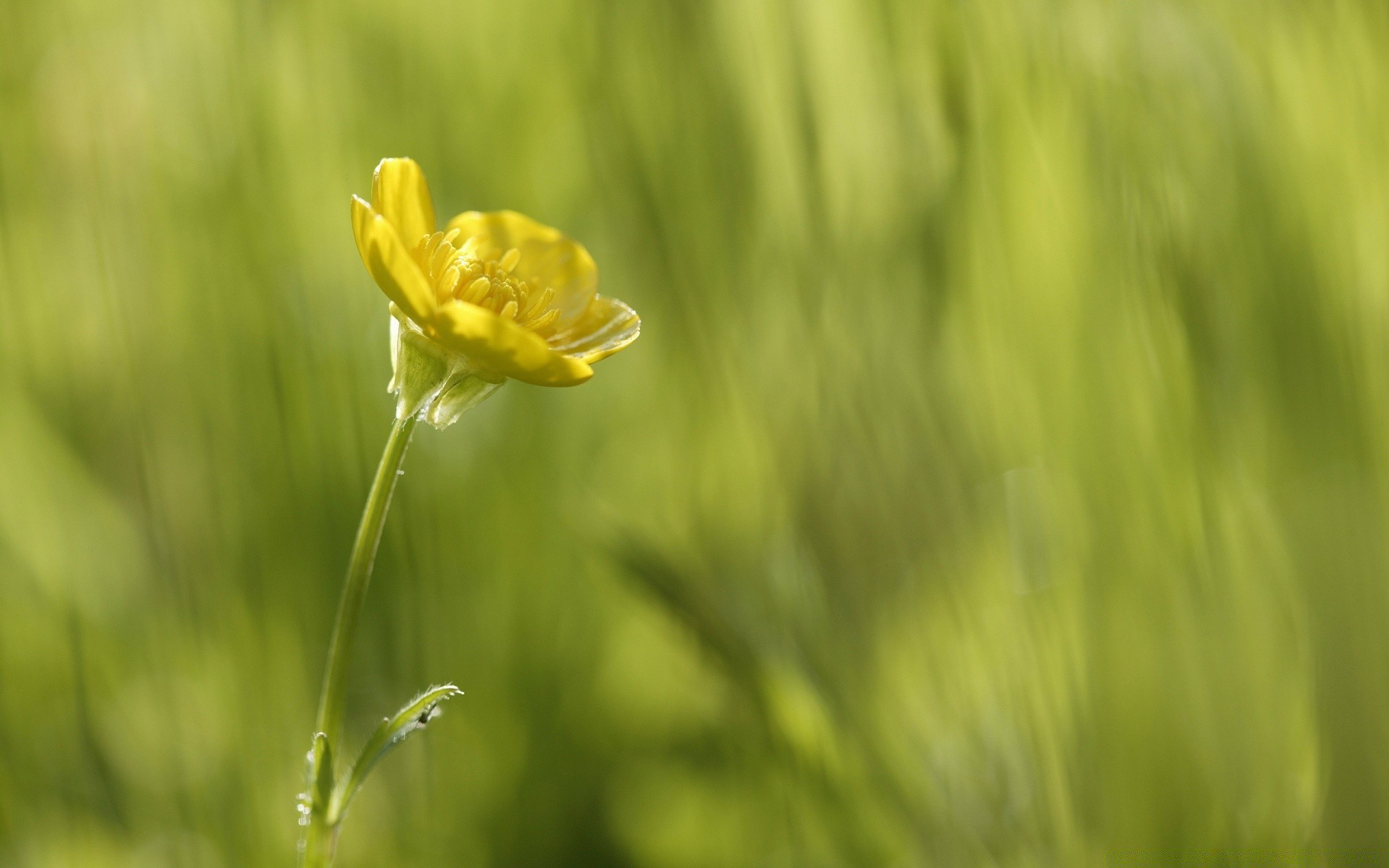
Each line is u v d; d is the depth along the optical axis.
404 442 0.51
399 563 0.59
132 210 0.60
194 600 0.59
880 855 0.56
